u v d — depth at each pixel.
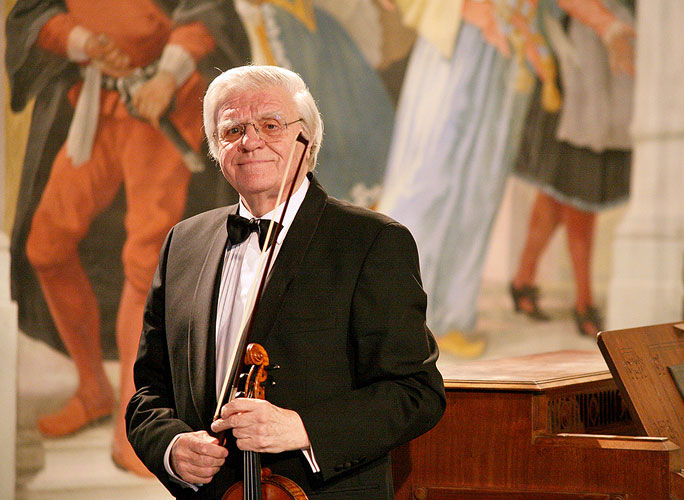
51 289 9.49
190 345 3.26
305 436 2.84
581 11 13.42
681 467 3.82
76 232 9.67
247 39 10.77
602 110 13.70
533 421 3.87
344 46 11.59
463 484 3.95
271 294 3.09
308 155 3.36
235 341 3.14
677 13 13.82
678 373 4.43
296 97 3.31
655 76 13.83
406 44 12.05
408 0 12.02
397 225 3.24
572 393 4.48
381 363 3.03
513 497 3.86
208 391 3.15
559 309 13.41
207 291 3.31
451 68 12.42
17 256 9.28
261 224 3.27
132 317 10.04
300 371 3.02
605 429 4.82
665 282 13.73
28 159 9.37
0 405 8.98
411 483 4.03
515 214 13.07
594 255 13.72
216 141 3.40
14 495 9.09
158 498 9.93
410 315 3.12
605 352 4.20
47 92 9.46
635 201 13.95
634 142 13.93
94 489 9.56
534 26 13.05
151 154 10.16
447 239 12.52
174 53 10.23
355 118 11.73
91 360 9.71
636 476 3.63
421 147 12.28
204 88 10.48
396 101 12.04
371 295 3.08
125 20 9.88
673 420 4.21
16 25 9.24
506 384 3.90
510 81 12.89
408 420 2.99
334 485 3.03
